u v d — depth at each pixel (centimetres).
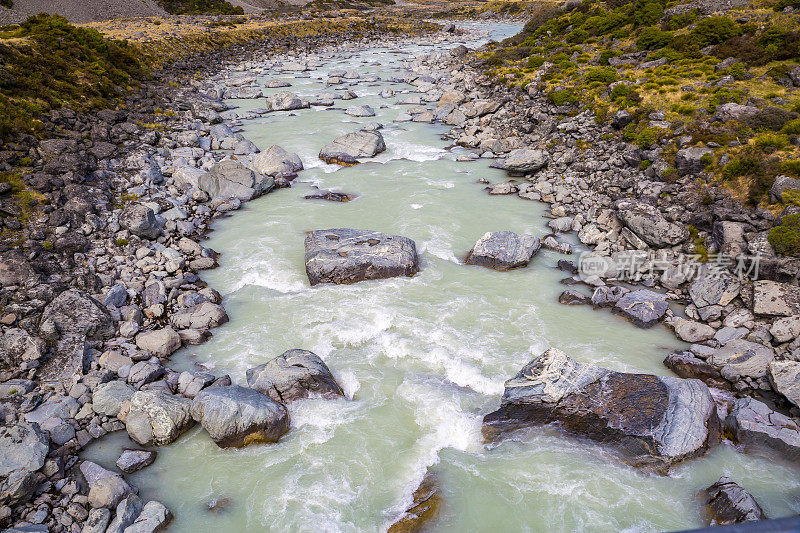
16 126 3559
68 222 2914
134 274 2744
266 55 10225
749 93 4131
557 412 1825
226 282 2803
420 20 17350
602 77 5200
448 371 2131
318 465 1719
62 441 1720
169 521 1522
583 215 3403
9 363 1984
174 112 5375
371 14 18775
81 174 3369
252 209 3644
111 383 1931
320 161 4503
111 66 5716
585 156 4178
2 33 5103
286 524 1518
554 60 6531
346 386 2061
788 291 2358
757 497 1569
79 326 2183
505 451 1777
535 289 2730
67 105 4375
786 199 2728
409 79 7744
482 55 8931
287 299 2639
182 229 3269
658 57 5616
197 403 1794
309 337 2342
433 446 1795
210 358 2211
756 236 2631
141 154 3931
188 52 8800
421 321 2442
